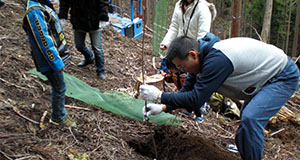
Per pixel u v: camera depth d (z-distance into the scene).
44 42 2.14
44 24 2.14
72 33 5.23
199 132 3.19
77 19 3.66
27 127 2.40
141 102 3.42
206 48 2.13
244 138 2.20
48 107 2.80
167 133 2.95
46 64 2.27
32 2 2.12
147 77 3.55
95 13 3.59
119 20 7.66
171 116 3.30
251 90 2.29
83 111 2.94
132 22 7.84
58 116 2.53
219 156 2.68
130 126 2.96
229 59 2.08
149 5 9.24
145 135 2.88
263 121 2.20
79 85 3.47
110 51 5.23
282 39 17.41
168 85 4.58
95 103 3.14
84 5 3.53
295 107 4.88
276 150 3.21
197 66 2.20
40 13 2.12
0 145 2.07
